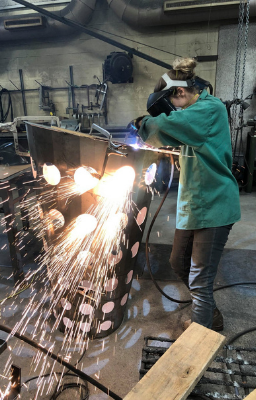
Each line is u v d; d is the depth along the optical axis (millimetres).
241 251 2467
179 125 1039
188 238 1401
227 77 4469
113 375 1329
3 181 1804
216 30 4277
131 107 4816
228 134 1229
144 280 2072
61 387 1270
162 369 834
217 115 1143
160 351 1297
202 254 1278
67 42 4691
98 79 4777
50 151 1249
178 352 891
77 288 1417
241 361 1242
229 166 1291
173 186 4371
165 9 3896
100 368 1364
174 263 1488
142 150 1191
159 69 4566
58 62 4824
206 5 3787
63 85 4926
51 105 4922
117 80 4426
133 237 1376
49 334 1574
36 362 1396
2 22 4457
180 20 4047
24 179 2121
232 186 1270
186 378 807
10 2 4695
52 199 1331
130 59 4352
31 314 1727
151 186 1387
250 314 1737
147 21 4121
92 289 1398
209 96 1202
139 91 4719
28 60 4906
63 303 1479
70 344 1506
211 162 1200
